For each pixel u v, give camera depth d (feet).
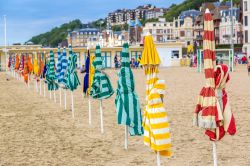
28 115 63.72
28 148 39.75
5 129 51.21
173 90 93.15
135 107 36.50
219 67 25.67
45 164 33.40
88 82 51.75
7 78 173.58
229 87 93.97
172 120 52.06
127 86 36.45
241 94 78.89
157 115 28.19
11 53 246.27
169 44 253.85
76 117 59.16
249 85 98.73
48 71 81.66
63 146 40.14
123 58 36.81
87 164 32.91
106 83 45.96
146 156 34.73
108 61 249.14
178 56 256.73
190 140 39.99
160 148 27.94
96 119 56.54
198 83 111.96
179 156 34.04
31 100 86.94
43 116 61.82
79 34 646.33
